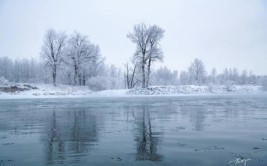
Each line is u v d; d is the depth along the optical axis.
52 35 74.50
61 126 20.23
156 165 10.56
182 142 14.34
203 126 19.58
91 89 76.44
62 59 75.69
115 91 69.19
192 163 10.73
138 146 13.57
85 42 77.81
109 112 29.55
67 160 11.30
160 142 14.41
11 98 60.00
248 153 12.09
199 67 109.50
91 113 28.73
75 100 51.75
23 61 111.94
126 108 34.06
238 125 19.94
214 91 78.69
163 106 36.66
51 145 14.05
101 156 11.84
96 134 16.86
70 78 80.19
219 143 14.06
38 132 17.84
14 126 20.50
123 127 19.42
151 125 20.20
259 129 18.19
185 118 24.06
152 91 69.81
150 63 70.12
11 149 13.29
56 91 68.75
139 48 69.00
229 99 52.97
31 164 10.84
